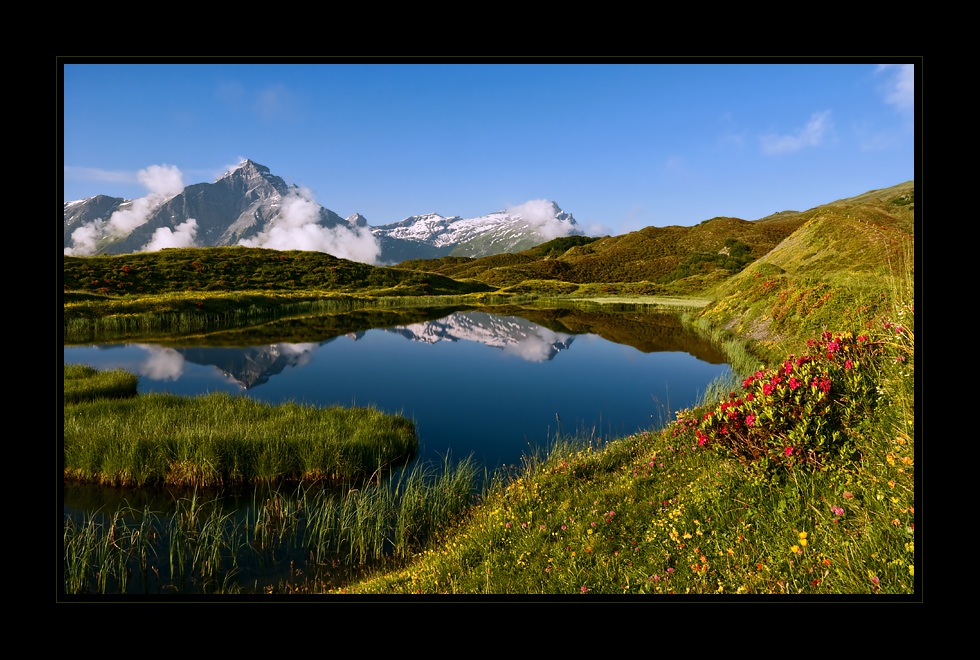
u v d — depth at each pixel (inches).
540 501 324.2
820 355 262.5
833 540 165.0
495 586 225.0
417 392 824.9
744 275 1813.5
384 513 384.8
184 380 943.7
